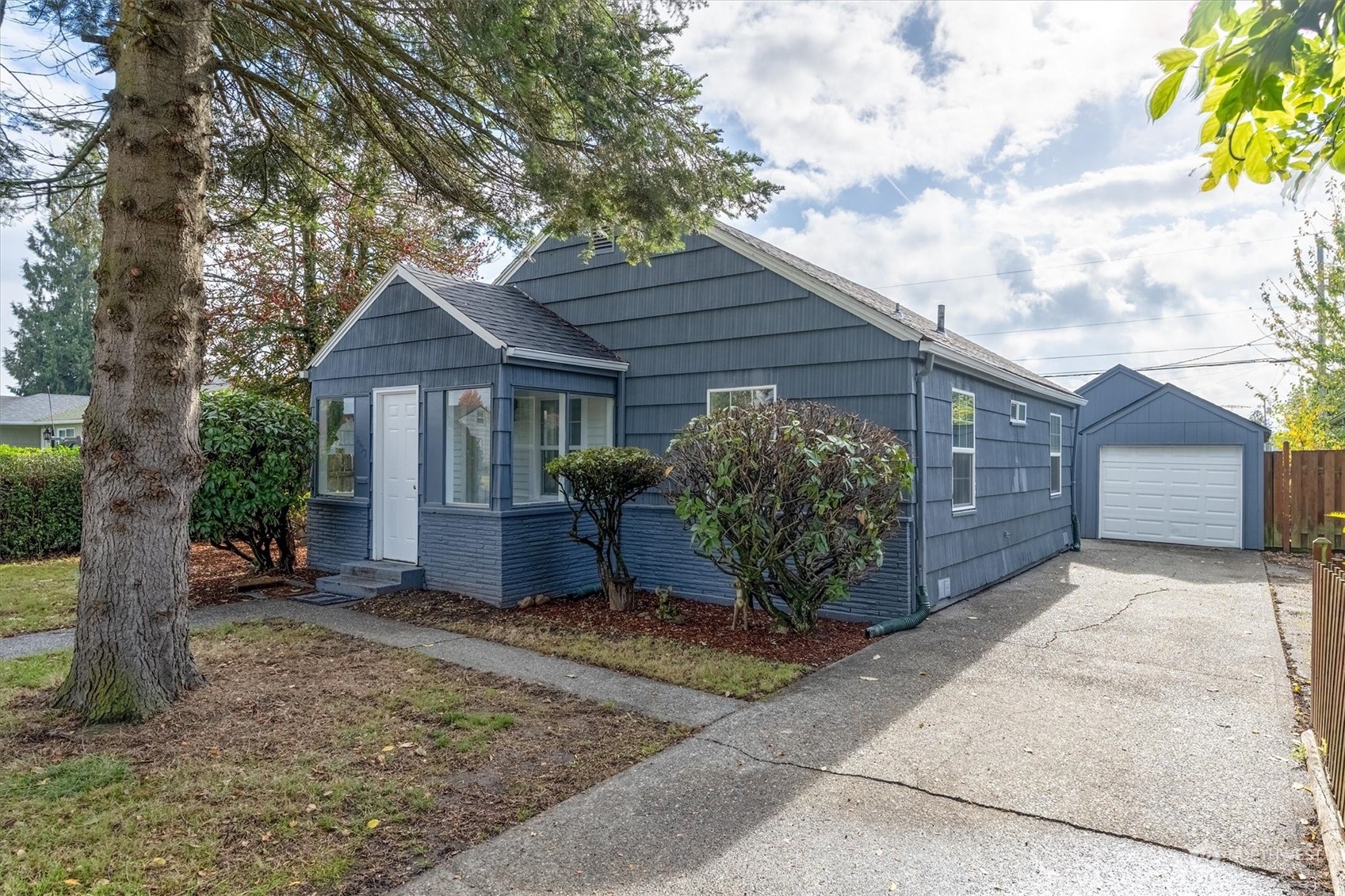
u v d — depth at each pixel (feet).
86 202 21.70
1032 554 37.27
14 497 36.19
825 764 13.12
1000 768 12.98
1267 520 43.16
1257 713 15.76
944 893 9.30
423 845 10.23
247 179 22.77
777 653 20.35
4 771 12.25
